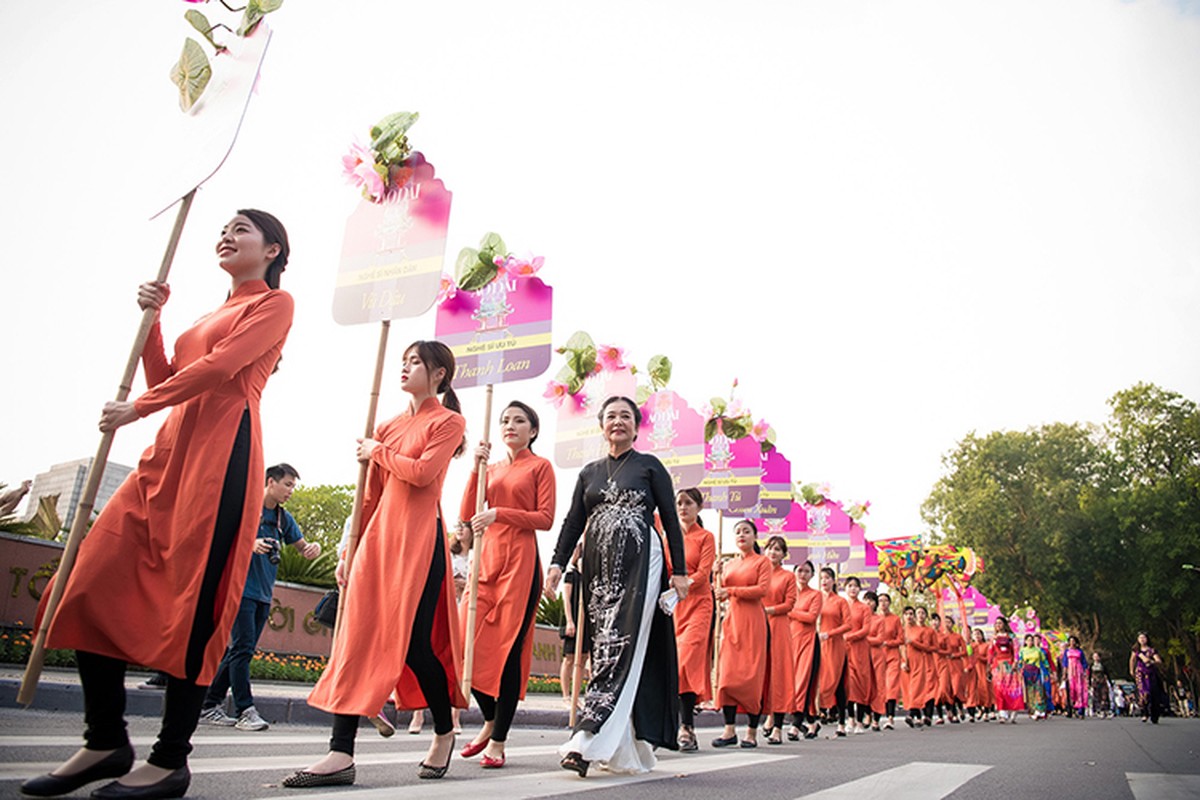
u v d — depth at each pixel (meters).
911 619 14.29
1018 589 43.88
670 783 3.68
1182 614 40.03
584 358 9.05
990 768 4.84
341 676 3.21
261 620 5.93
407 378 3.74
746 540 7.74
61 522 9.31
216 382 2.62
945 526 46.97
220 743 4.59
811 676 9.09
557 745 6.09
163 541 2.49
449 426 3.60
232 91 3.02
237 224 2.98
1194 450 43.69
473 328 7.41
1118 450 45.56
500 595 4.74
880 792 3.54
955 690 15.75
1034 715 21.42
